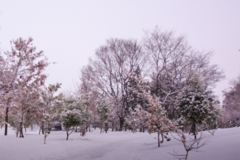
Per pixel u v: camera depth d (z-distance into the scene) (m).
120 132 28.34
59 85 16.22
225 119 35.88
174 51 28.00
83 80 29.91
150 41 29.00
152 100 10.79
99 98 30.56
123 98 32.72
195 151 6.87
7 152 9.01
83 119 16.72
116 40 33.88
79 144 12.93
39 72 17.34
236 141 7.31
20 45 17.00
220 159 4.84
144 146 11.48
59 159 8.48
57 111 17.12
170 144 10.47
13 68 16.61
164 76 28.47
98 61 33.62
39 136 18.48
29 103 17.19
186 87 13.95
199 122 12.89
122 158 7.98
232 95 38.44
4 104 16.78
